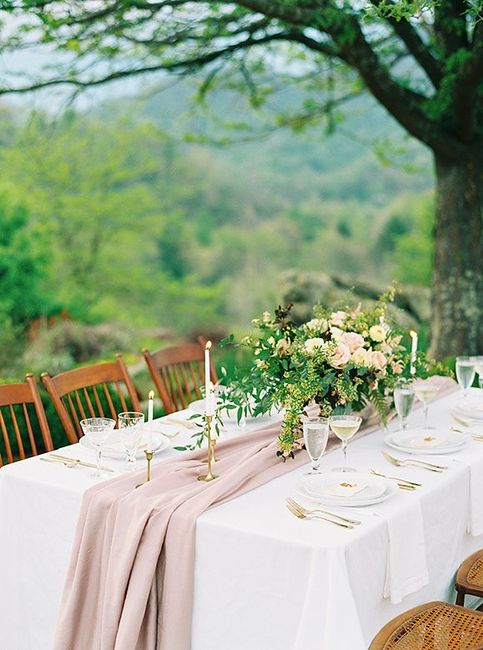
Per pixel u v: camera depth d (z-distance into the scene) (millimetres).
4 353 10109
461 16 5895
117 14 5758
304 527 2447
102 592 2674
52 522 2840
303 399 2934
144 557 2551
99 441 2791
